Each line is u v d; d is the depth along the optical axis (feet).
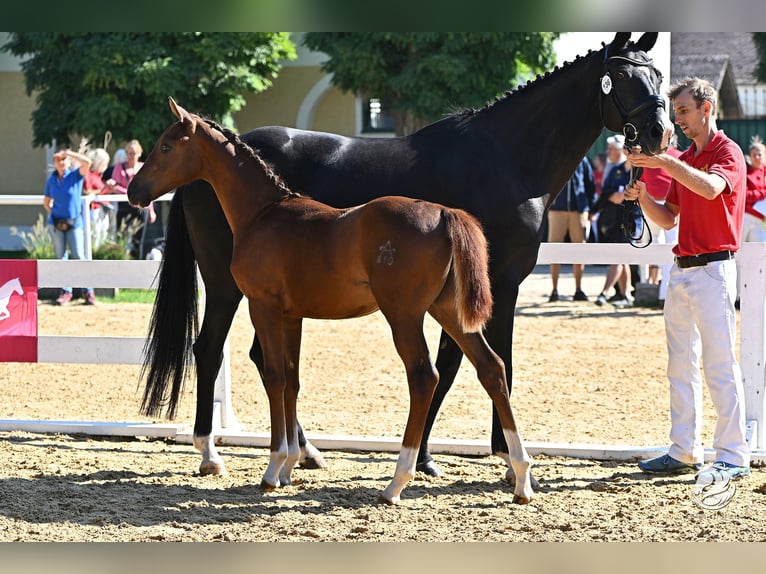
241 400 40.04
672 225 28.60
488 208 27.55
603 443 32.48
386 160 28.09
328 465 29.91
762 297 30.45
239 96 98.99
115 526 23.36
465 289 23.11
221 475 28.43
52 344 34.83
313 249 24.88
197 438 28.81
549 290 75.51
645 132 26.89
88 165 65.67
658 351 50.11
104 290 70.54
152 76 93.09
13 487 26.66
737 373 27.37
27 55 113.09
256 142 28.73
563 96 28.40
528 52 96.12
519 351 50.42
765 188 60.85
